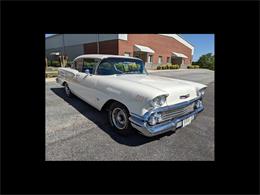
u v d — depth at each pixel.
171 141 2.99
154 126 2.54
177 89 2.81
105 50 22.58
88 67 4.25
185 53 37.19
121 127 3.12
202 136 3.19
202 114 4.43
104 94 3.28
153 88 2.72
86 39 24.88
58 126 3.42
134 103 2.64
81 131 3.24
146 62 25.80
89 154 2.57
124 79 3.40
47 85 7.98
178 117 2.86
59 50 30.39
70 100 5.26
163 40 29.02
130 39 22.73
